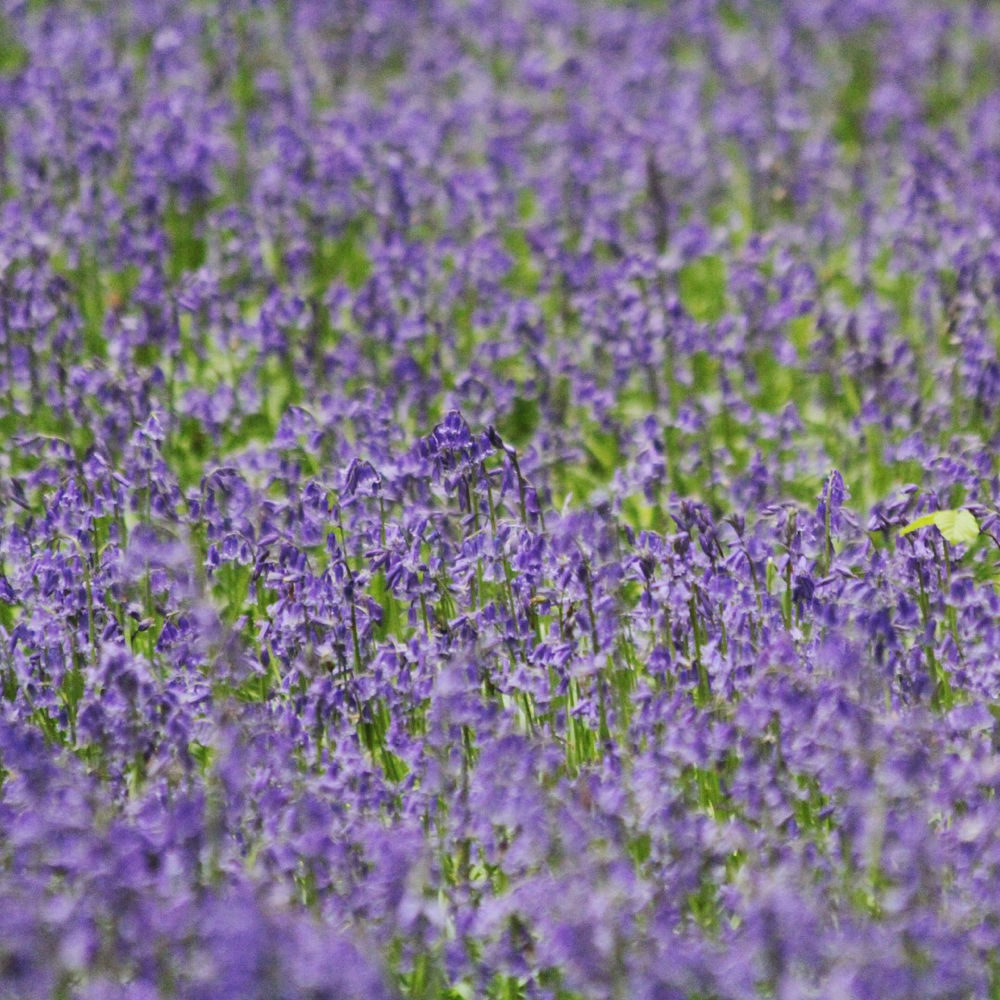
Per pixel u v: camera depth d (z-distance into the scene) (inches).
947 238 615.8
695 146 756.0
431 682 360.5
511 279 655.8
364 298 566.9
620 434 517.0
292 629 376.8
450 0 976.3
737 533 393.4
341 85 837.2
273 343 538.3
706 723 343.9
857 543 389.4
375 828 310.2
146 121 693.9
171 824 291.6
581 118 786.2
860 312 583.8
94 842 279.0
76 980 289.3
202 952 272.1
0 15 845.8
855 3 949.8
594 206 683.4
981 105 836.0
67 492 406.6
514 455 390.0
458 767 341.1
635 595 427.5
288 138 669.9
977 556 454.6
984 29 971.9
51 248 593.9
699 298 639.1
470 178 664.4
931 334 575.2
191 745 372.8
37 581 388.8
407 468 410.0
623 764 330.3
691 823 310.2
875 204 681.0
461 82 872.3
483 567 405.1
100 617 394.3
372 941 295.0
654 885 303.3
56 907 267.4
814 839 334.0
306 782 325.1
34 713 373.7
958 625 390.6
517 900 295.3
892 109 797.2
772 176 711.1
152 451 430.9
